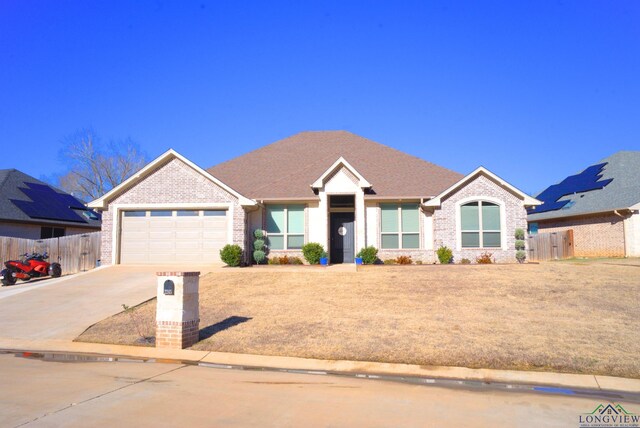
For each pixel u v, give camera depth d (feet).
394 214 79.97
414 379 29.22
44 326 43.16
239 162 95.09
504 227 75.51
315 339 37.14
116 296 54.13
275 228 80.74
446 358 32.71
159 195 76.74
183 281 36.60
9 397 24.32
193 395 25.13
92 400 23.94
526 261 74.13
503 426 21.12
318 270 66.54
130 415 21.75
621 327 38.68
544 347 34.19
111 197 77.36
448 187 79.25
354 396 25.45
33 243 78.74
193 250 76.18
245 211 77.05
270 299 50.47
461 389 27.12
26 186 105.60
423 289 53.06
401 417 22.06
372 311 44.86
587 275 59.00
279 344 36.35
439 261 73.97
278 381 28.40
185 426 20.44
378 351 34.27
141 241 77.00
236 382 28.04
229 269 68.85
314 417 21.85
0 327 43.01
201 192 76.28
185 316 36.60
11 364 32.30
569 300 47.70
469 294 50.62
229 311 46.11
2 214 89.20
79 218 109.19
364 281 57.77
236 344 36.63
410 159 91.30
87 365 32.12
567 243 97.30
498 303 47.03
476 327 39.17
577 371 30.45
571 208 105.09
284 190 81.10
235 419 21.40
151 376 29.17
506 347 34.30
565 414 22.91
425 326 39.63
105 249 76.74
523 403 24.59
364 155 92.89
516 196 76.07
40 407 22.74
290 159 94.12
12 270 70.33
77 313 47.42
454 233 75.25
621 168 107.04
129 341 38.17
